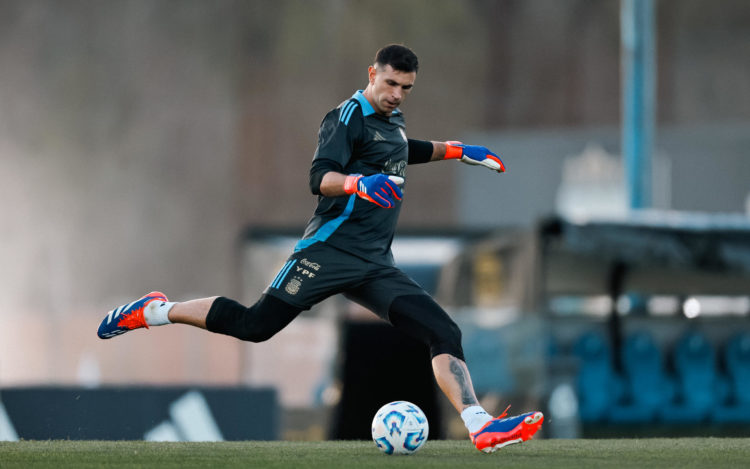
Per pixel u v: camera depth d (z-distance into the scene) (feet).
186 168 462.60
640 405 161.17
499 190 285.84
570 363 125.90
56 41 463.01
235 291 450.30
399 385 106.93
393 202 50.78
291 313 56.80
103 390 88.89
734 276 166.61
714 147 275.80
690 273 165.58
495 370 126.72
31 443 68.13
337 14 457.27
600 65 449.06
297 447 65.51
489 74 456.45
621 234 144.97
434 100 456.04
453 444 68.13
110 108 463.01
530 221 281.54
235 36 462.60
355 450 62.75
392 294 56.34
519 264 146.61
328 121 55.26
